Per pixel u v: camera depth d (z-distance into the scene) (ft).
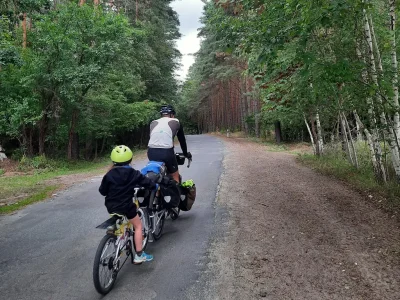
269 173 39.09
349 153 40.45
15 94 59.93
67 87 58.85
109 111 76.43
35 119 59.62
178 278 14.26
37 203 29.09
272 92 49.78
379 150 29.04
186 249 17.20
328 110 39.99
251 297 12.63
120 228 14.07
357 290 12.95
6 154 71.82
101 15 63.77
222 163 48.52
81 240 19.27
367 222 20.42
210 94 186.19
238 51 28.22
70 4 59.98
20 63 43.83
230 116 177.17
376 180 29.73
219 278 14.11
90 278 14.61
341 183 32.35
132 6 100.58
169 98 118.93
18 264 16.22
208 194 28.86
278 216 22.12
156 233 18.29
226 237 18.65
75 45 58.08
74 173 51.49
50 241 19.26
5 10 42.22
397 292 12.72
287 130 102.06
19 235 20.47
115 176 13.93
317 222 20.72
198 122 271.69
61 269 15.57
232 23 25.73
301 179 34.99
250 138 122.21
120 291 13.38
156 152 18.37
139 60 93.66
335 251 16.42
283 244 17.42
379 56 26.27
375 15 28.17
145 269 15.16
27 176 48.42
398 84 25.53
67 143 77.87
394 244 16.92
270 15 22.72
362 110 28.27
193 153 64.49
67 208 26.71
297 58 22.71
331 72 22.62
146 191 15.62
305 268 14.76
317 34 27.68
